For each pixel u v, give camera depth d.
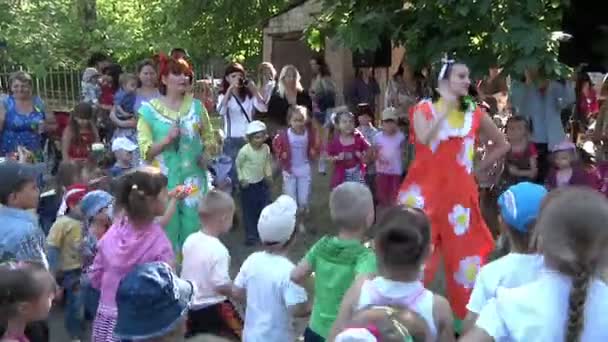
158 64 6.35
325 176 12.35
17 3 18.31
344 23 8.03
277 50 18.80
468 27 7.40
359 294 3.26
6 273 3.15
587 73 10.64
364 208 3.98
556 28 7.80
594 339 2.36
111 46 20.33
